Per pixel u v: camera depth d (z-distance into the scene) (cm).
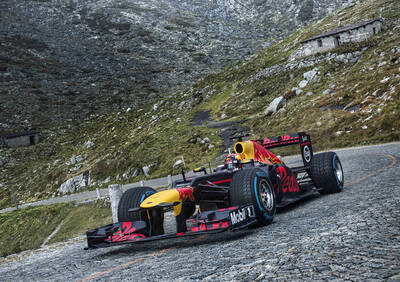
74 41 18412
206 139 4959
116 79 14512
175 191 534
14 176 7738
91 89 13550
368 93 3778
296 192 748
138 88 13550
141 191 600
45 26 19788
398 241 344
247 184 542
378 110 3133
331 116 3647
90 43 18500
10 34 17750
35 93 12950
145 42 18912
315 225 490
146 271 414
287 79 6706
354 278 270
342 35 6688
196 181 595
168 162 4741
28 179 7219
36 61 15600
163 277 371
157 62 16475
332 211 576
